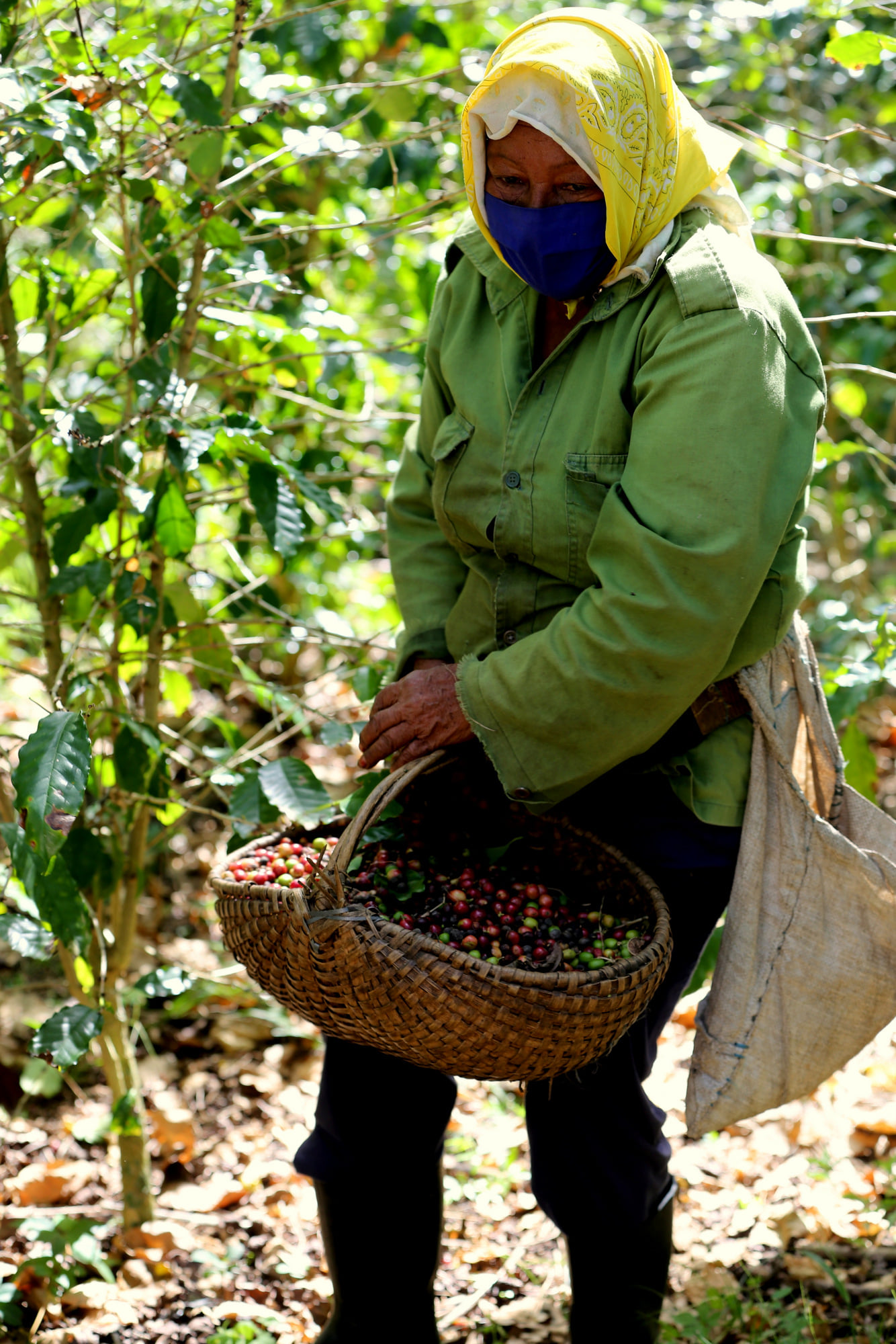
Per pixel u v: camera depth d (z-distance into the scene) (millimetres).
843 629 2203
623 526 1465
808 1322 1907
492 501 1672
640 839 1676
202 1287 2107
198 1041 2738
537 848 1777
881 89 3277
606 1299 1736
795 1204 2229
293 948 1455
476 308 1734
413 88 2820
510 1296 2086
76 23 2104
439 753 1583
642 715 1497
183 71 1847
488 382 1690
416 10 2973
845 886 1598
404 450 1967
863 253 3406
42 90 1751
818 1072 1652
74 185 2047
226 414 1969
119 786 2082
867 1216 2135
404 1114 1761
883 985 1613
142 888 2203
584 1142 1673
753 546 1451
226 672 2230
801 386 1533
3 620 2867
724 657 1484
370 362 2854
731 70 3098
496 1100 2523
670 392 1469
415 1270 1840
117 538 2061
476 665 1596
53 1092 2287
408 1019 1401
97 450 1971
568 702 1504
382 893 1586
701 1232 2188
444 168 3154
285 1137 2441
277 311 2570
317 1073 2650
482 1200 2268
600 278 1559
